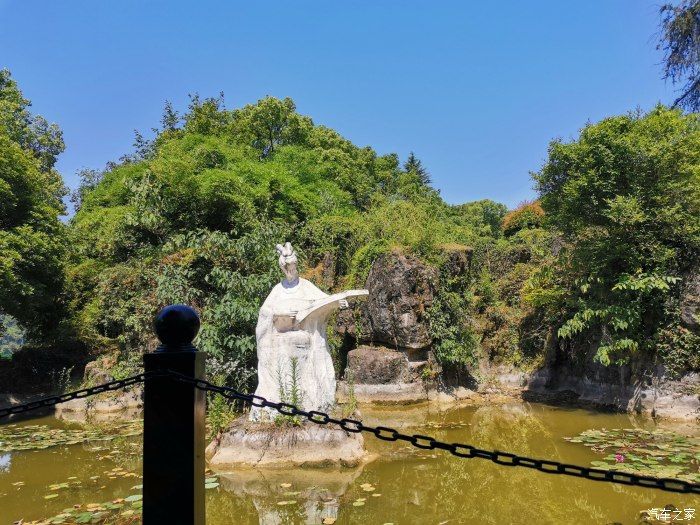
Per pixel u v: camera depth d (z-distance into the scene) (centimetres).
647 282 1062
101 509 554
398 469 701
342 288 1523
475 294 1634
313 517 537
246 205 1530
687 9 1291
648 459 701
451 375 1403
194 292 1227
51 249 1480
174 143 2167
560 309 1345
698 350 1035
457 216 3594
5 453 830
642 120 1134
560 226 1232
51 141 2388
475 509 559
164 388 247
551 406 1202
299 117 2861
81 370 1526
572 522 517
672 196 1088
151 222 1422
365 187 2808
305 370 788
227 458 707
